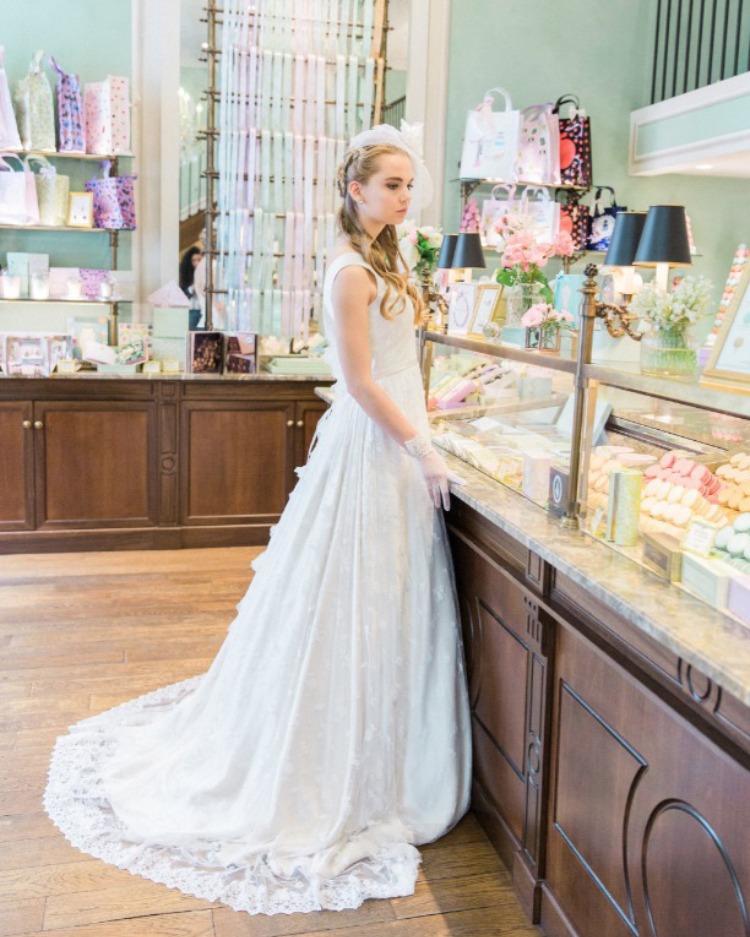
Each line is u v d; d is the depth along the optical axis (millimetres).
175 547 5184
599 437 2268
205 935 2158
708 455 2057
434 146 5559
